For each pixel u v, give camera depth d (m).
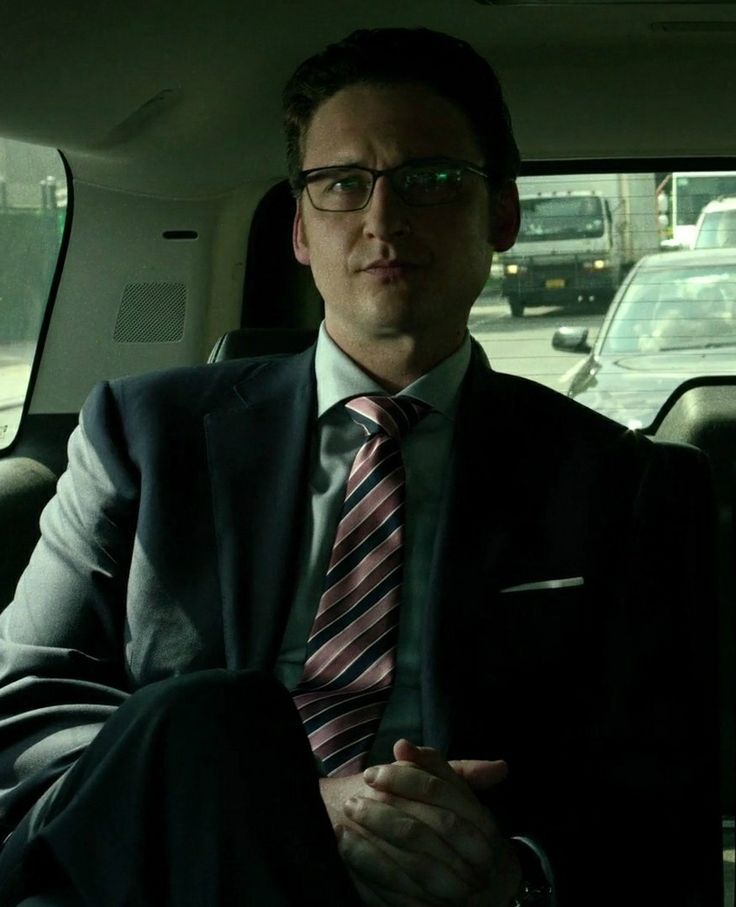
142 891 1.31
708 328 3.32
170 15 2.62
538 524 1.89
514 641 1.83
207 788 1.30
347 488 1.89
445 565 1.84
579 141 3.26
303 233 2.09
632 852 1.80
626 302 3.36
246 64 2.94
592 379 3.37
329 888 1.33
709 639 1.91
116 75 2.78
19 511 3.00
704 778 1.86
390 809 1.58
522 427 1.98
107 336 3.42
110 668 1.93
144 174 3.34
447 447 1.94
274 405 1.98
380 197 1.85
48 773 1.69
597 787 1.83
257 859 1.29
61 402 3.39
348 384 1.95
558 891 1.70
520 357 3.38
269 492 1.90
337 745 1.75
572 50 3.11
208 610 1.86
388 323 1.87
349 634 1.82
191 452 1.95
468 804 1.60
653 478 1.92
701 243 3.31
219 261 3.43
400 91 1.88
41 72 2.66
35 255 3.32
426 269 1.86
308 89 1.92
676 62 3.12
